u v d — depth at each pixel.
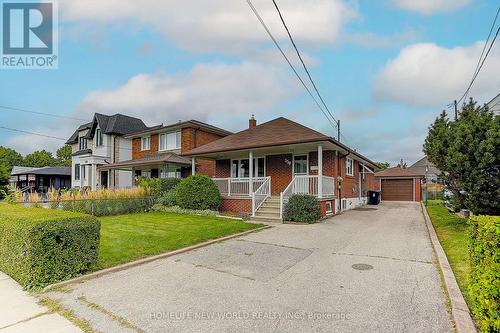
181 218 12.27
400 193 30.31
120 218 12.28
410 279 4.96
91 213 12.96
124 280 5.09
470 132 8.43
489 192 8.40
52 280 4.87
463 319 3.44
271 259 6.38
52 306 4.07
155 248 7.04
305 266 5.83
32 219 4.99
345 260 6.22
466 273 5.05
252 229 9.98
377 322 3.48
